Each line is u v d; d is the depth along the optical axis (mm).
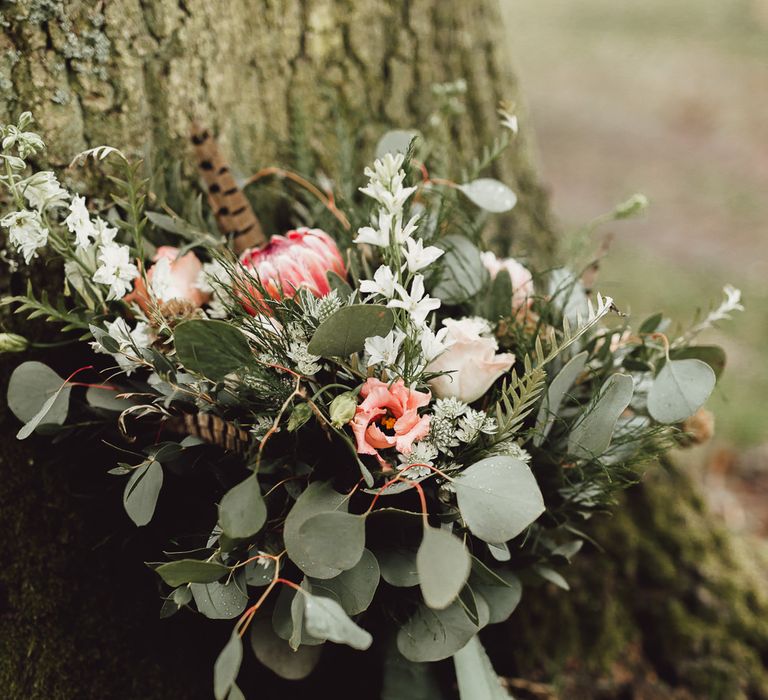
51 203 837
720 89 5117
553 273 1000
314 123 1109
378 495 816
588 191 4027
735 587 1223
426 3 1166
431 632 852
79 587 947
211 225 980
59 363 925
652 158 4367
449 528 836
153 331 864
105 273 827
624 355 936
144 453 859
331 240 887
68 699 938
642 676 1190
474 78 1216
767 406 2061
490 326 890
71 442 935
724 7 6281
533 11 6977
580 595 1203
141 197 856
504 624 1172
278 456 841
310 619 733
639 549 1230
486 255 947
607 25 6398
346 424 816
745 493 1736
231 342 795
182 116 993
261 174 987
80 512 945
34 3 887
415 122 1176
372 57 1137
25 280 908
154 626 977
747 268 3076
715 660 1186
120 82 940
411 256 787
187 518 910
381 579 868
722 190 3912
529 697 1146
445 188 1009
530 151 1286
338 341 795
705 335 2480
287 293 846
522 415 824
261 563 833
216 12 1010
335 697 1041
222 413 846
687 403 860
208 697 1000
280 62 1080
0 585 917
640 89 5281
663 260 3145
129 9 938
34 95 899
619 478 900
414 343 811
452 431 825
